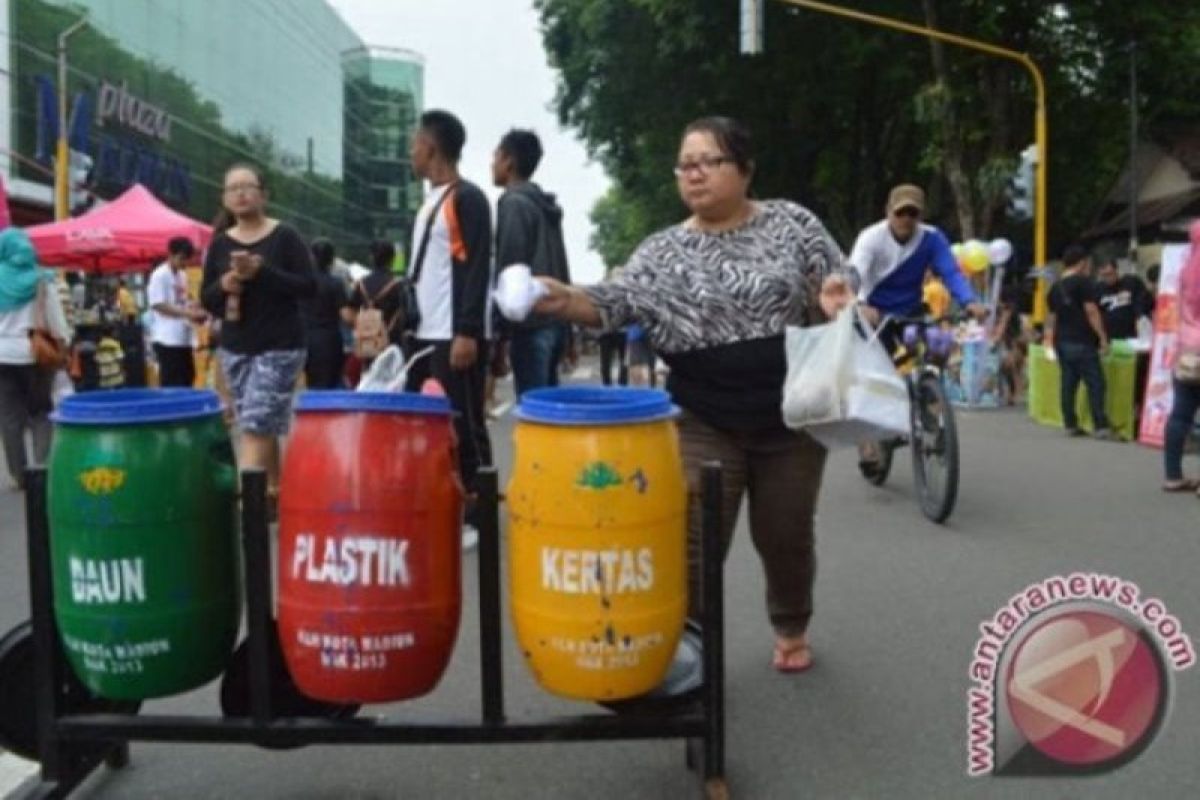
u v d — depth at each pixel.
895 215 6.96
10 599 5.35
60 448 2.82
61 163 28.09
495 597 3.01
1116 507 7.46
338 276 10.34
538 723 3.02
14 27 35.59
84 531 2.77
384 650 2.75
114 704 3.20
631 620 2.80
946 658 4.44
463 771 3.49
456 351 5.84
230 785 3.41
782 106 27.25
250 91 60.81
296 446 2.80
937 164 24.02
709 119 3.80
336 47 79.12
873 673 4.29
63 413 2.81
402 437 2.77
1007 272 26.30
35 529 2.96
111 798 3.33
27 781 3.22
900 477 8.52
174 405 2.87
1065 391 11.56
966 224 22.83
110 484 2.76
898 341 7.21
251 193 6.22
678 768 3.49
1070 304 11.34
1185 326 7.91
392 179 91.94
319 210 75.31
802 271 3.79
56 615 2.90
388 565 2.74
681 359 3.82
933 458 6.95
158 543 2.80
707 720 3.07
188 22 51.53
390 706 4.02
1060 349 11.48
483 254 5.86
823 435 3.66
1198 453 10.20
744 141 3.75
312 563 2.75
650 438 2.84
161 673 2.86
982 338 15.11
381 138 91.38
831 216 31.30
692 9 23.59
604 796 3.31
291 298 6.30
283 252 6.24
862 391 3.53
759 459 3.95
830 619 4.95
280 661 3.10
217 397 3.06
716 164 3.71
